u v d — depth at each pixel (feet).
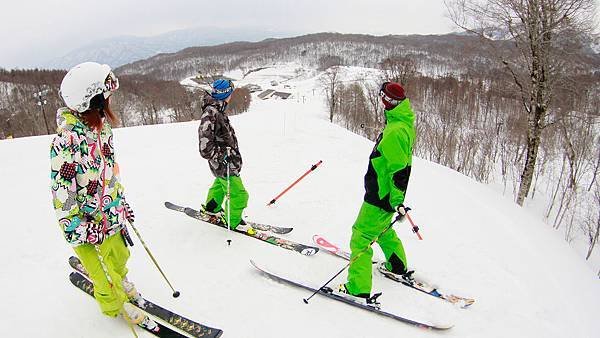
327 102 179.73
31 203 17.13
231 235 14.34
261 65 546.26
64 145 7.54
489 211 18.40
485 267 13.17
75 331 9.46
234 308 10.62
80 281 11.25
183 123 43.37
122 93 174.29
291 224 15.96
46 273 11.76
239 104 202.39
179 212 16.16
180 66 558.97
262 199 18.39
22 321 9.73
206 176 21.33
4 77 182.29
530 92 38.47
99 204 8.48
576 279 13.87
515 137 73.05
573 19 33.76
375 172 10.51
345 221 16.44
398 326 10.24
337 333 9.87
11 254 12.76
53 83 176.76
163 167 23.04
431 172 25.12
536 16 34.63
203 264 12.50
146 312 10.07
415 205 18.63
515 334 10.05
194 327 9.59
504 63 39.04
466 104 100.07
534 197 53.72
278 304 10.85
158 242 13.64
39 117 119.14
